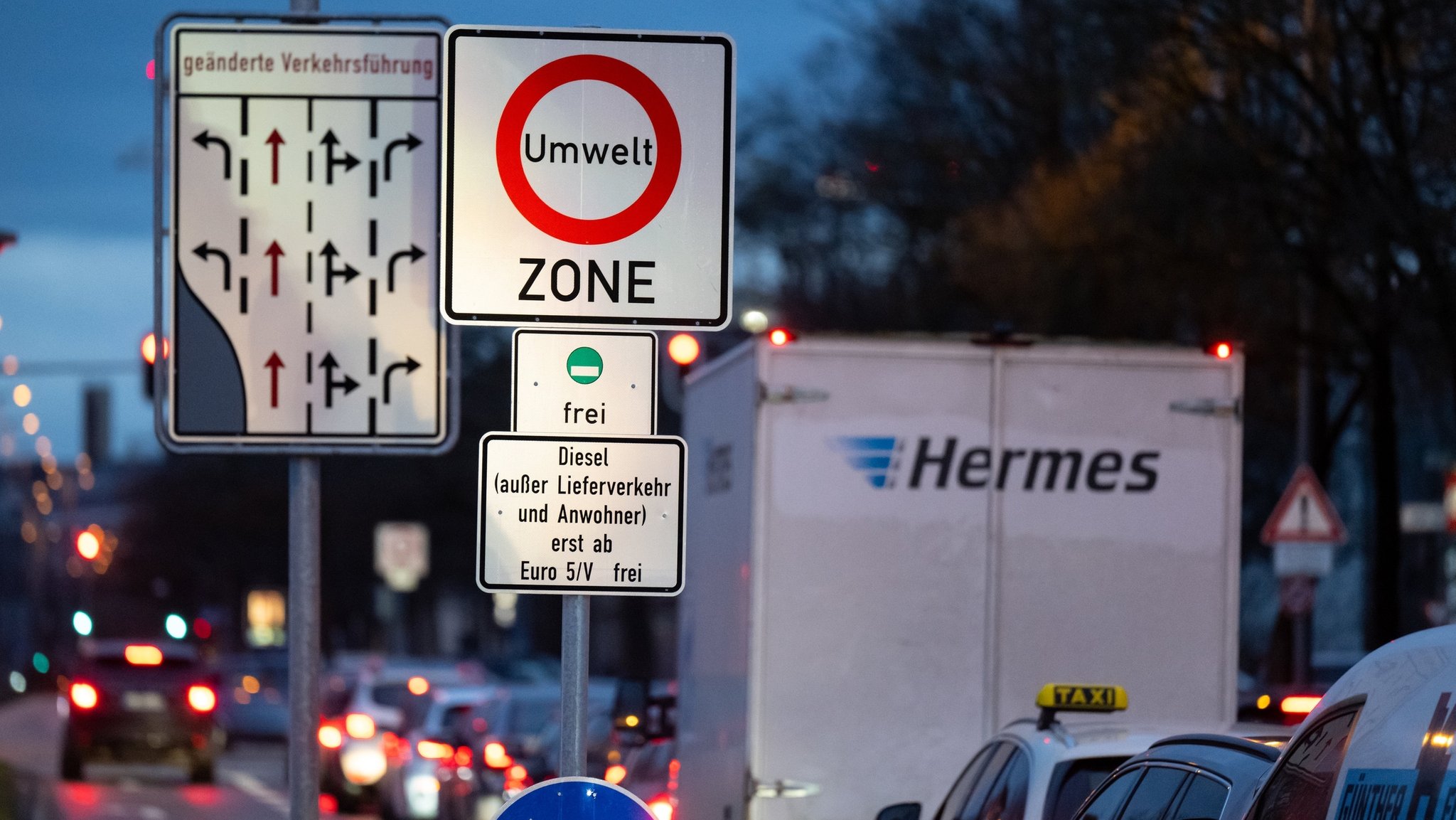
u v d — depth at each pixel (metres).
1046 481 31.14
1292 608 59.56
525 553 18.91
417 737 68.06
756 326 31.09
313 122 23.33
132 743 91.69
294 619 23.55
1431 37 53.69
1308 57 56.00
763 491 30.50
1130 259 62.03
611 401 19.16
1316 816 13.44
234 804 78.81
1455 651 12.13
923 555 30.75
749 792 29.92
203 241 23.25
